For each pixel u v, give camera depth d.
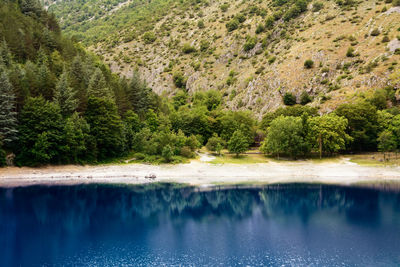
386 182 64.56
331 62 144.75
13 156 66.38
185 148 87.62
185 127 108.94
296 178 70.88
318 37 169.25
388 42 136.62
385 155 87.62
